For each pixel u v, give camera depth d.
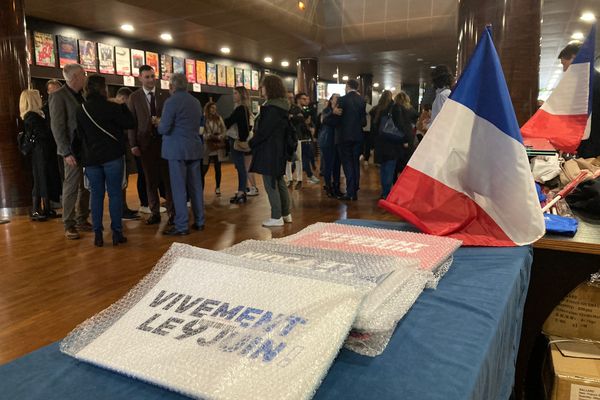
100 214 3.63
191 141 3.86
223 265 0.76
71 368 0.62
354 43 9.29
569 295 1.44
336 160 5.90
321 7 8.99
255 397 0.50
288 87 13.71
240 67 11.36
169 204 4.26
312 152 7.75
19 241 3.84
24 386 0.58
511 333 0.96
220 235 3.98
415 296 0.79
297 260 0.88
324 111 5.88
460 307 0.82
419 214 1.40
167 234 4.00
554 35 9.47
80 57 7.51
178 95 3.72
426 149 1.40
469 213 1.36
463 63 3.34
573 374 1.23
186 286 0.73
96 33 7.77
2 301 2.55
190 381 0.54
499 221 1.32
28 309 2.44
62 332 2.18
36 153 4.58
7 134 4.95
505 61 3.12
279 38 8.57
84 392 0.57
